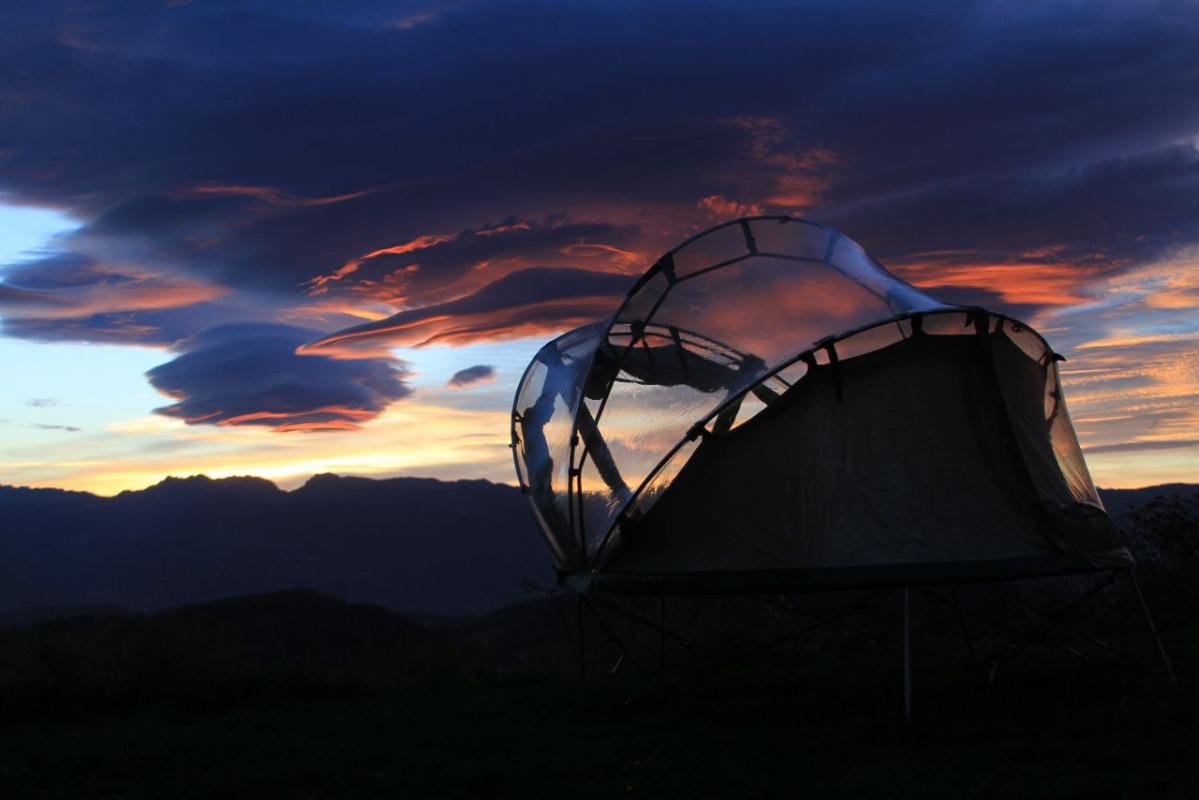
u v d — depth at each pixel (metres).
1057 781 6.03
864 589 7.93
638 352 9.30
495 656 14.14
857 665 11.20
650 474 8.55
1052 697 8.60
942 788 6.02
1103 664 9.85
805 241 9.62
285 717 9.55
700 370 8.88
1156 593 13.12
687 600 12.52
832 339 8.39
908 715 7.79
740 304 9.11
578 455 9.40
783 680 9.72
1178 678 8.90
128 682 10.45
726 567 8.21
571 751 7.48
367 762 7.48
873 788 6.13
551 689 10.73
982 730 7.51
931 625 13.38
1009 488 8.31
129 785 7.05
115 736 8.64
